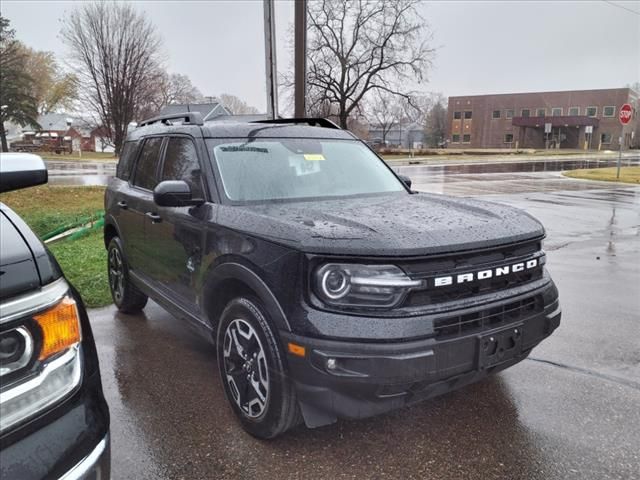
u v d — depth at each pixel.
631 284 6.11
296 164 3.76
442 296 2.55
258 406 2.85
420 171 27.94
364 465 2.71
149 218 4.13
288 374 2.65
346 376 2.38
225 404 3.36
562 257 7.56
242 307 2.88
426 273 2.47
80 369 1.77
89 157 48.78
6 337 1.54
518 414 3.20
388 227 2.62
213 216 3.20
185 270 3.57
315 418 2.67
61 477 1.56
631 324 4.75
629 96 65.00
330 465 2.71
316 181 3.70
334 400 2.49
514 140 70.06
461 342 2.50
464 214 3.01
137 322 4.97
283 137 3.96
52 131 72.88
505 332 2.66
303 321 2.49
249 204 3.32
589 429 3.03
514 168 30.27
